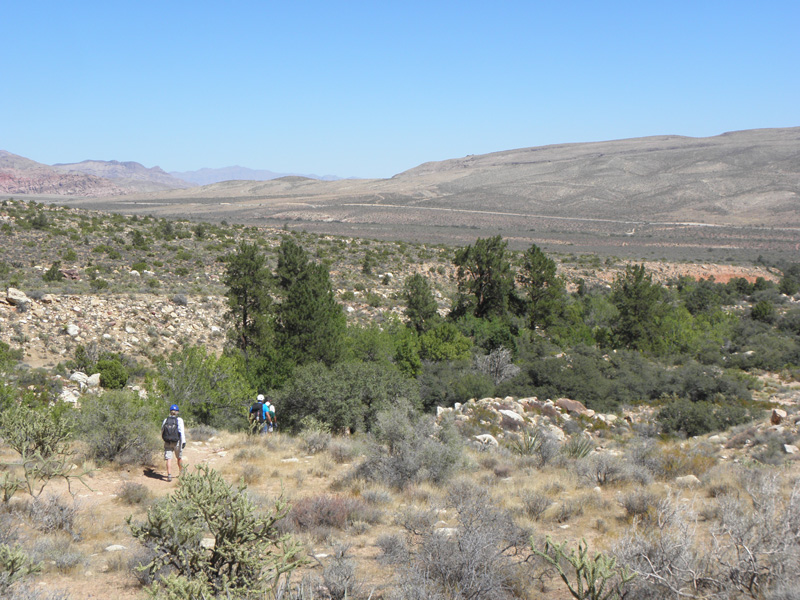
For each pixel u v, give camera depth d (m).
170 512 5.57
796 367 41.91
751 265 103.25
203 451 15.89
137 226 78.25
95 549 7.81
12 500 9.27
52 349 33.69
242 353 32.91
